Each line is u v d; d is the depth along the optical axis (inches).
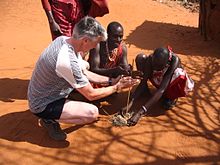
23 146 80.0
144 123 89.3
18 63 122.4
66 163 75.5
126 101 98.3
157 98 88.5
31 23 167.2
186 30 163.2
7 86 105.9
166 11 201.9
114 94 100.1
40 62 75.9
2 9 183.3
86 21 71.6
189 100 100.0
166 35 155.0
